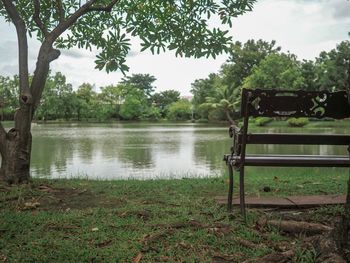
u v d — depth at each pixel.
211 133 33.69
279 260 2.83
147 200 4.96
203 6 7.27
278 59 59.25
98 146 19.80
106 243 3.39
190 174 9.95
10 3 6.16
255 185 6.16
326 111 3.67
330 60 56.38
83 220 4.00
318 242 2.91
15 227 3.78
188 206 4.57
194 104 85.56
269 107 3.70
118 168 11.88
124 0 7.63
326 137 4.02
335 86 54.62
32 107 6.21
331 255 2.66
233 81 73.88
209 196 5.24
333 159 4.05
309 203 4.52
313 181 6.64
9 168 5.95
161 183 6.46
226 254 3.09
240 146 4.11
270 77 58.34
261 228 3.62
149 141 23.48
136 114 84.38
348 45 54.41
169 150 17.64
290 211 4.37
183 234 3.51
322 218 3.93
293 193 5.51
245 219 3.84
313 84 59.75
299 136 4.01
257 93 3.66
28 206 4.62
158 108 96.81
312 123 51.78
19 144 6.00
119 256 3.07
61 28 6.45
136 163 13.12
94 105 81.50
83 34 7.93
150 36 7.33
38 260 3.03
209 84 80.75
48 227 3.81
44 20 7.68
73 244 3.34
